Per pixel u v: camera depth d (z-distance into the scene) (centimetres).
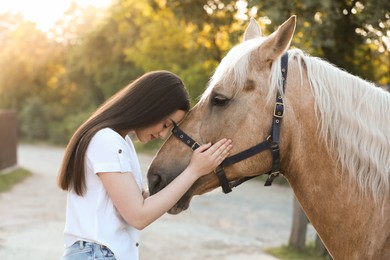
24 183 1255
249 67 203
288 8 440
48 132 3117
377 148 199
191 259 577
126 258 204
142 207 197
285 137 204
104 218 202
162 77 212
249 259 580
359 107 202
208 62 838
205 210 921
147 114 208
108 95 2605
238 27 573
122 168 199
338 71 208
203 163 202
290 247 626
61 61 3481
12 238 667
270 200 1042
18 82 3500
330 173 203
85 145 201
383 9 395
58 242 648
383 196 197
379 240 195
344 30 481
